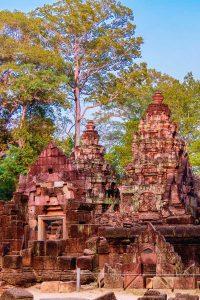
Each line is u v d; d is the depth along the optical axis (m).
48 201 38.31
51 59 63.03
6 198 57.22
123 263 27.92
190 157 56.88
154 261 27.56
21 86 59.53
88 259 31.45
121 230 31.16
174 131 39.56
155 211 36.47
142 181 38.00
